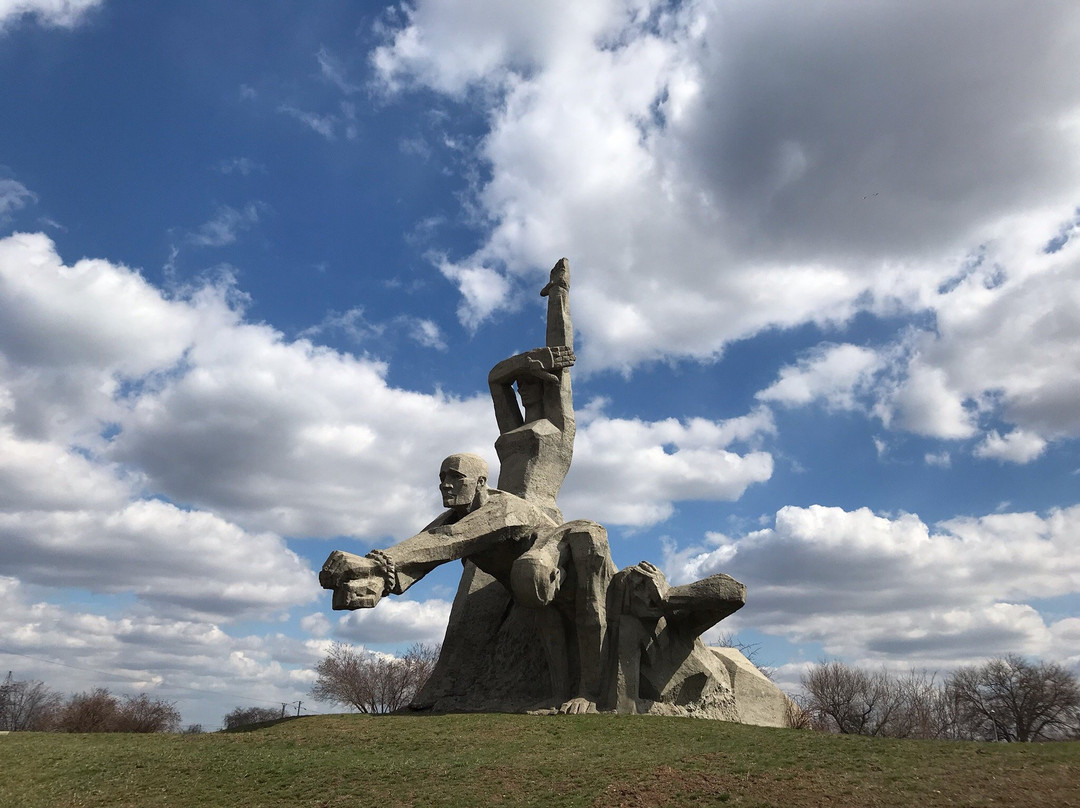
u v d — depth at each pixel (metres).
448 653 17.31
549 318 20.03
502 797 9.42
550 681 15.88
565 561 15.27
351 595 13.02
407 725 13.19
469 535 14.80
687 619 15.89
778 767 10.07
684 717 13.77
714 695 16.39
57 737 12.88
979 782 9.07
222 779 10.39
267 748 11.85
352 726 13.17
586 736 12.20
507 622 17.23
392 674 41.44
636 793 9.34
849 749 10.89
